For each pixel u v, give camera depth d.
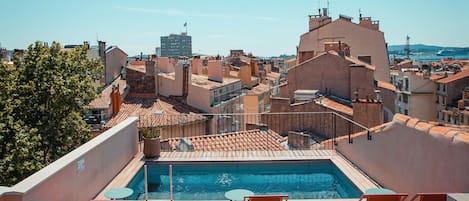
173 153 14.26
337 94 27.61
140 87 35.47
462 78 51.53
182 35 126.31
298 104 24.17
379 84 30.66
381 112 20.70
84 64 21.34
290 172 13.09
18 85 18.70
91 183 9.91
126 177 11.66
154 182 12.48
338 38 41.22
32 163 16.52
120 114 29.66
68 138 19.39
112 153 11.56
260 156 13.66
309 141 18.16
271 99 24.86
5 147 16.53
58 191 8.11
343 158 13.24
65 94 19.03
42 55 19.64
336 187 11.80
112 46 41.56
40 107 18.95
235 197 8.32
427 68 63.19
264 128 22.88
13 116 18.11
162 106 32.16
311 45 42.06
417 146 8.34
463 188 6.71
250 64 56.75
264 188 11.84
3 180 15.69
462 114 46.59
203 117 30.33
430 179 7.77
